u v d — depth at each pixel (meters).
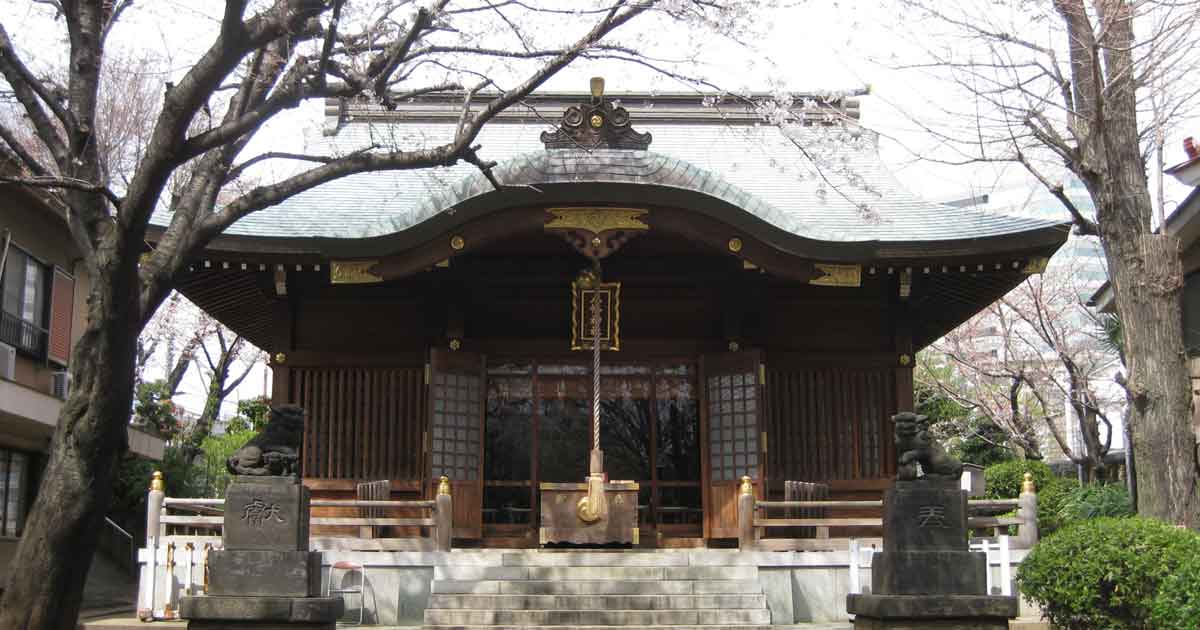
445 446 14.98
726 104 18.92
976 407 28.00
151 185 7.72
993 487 22.97
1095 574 9.91
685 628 11.99
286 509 9.52
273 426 9.84
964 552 9.58
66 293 22.05
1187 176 16.34
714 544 15.37
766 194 16.92
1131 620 9.85
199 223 8.38
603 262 15.65
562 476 15.66
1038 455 25.94
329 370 15.45
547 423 15.77
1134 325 12.24
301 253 13.95
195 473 26.45
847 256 14.18
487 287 15.77
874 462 15.38
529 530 15.39
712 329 15.86
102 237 8.47
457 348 15.38
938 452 9.84
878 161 17.80
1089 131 12.26
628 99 19.23
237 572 9.36
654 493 15.66
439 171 16.41
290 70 8.91
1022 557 12.84
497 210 13.73
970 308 16.72
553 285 15.79
